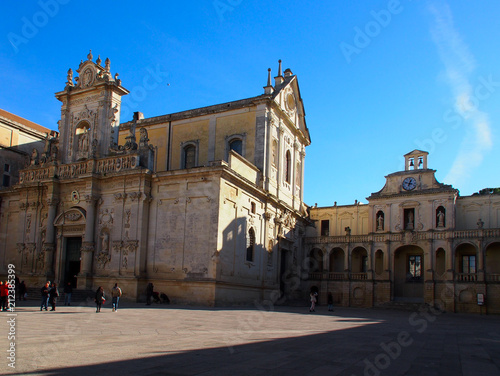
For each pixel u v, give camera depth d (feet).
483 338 70.64
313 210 225.15
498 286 161.17
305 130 204.64
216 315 95.20
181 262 132.67
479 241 168.66
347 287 188.14
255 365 38.60
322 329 74.84
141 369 35.06
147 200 141.38
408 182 192.85
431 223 184.24
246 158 162.30
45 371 33.24
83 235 149.89
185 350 45.27
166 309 108.17
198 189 134.21
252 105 164.35
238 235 140.15
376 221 197.57
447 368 40.70
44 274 153.58
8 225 174.70
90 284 143.02
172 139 177.58
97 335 55.26
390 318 115.65
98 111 162.20
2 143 191.31
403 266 189.78
